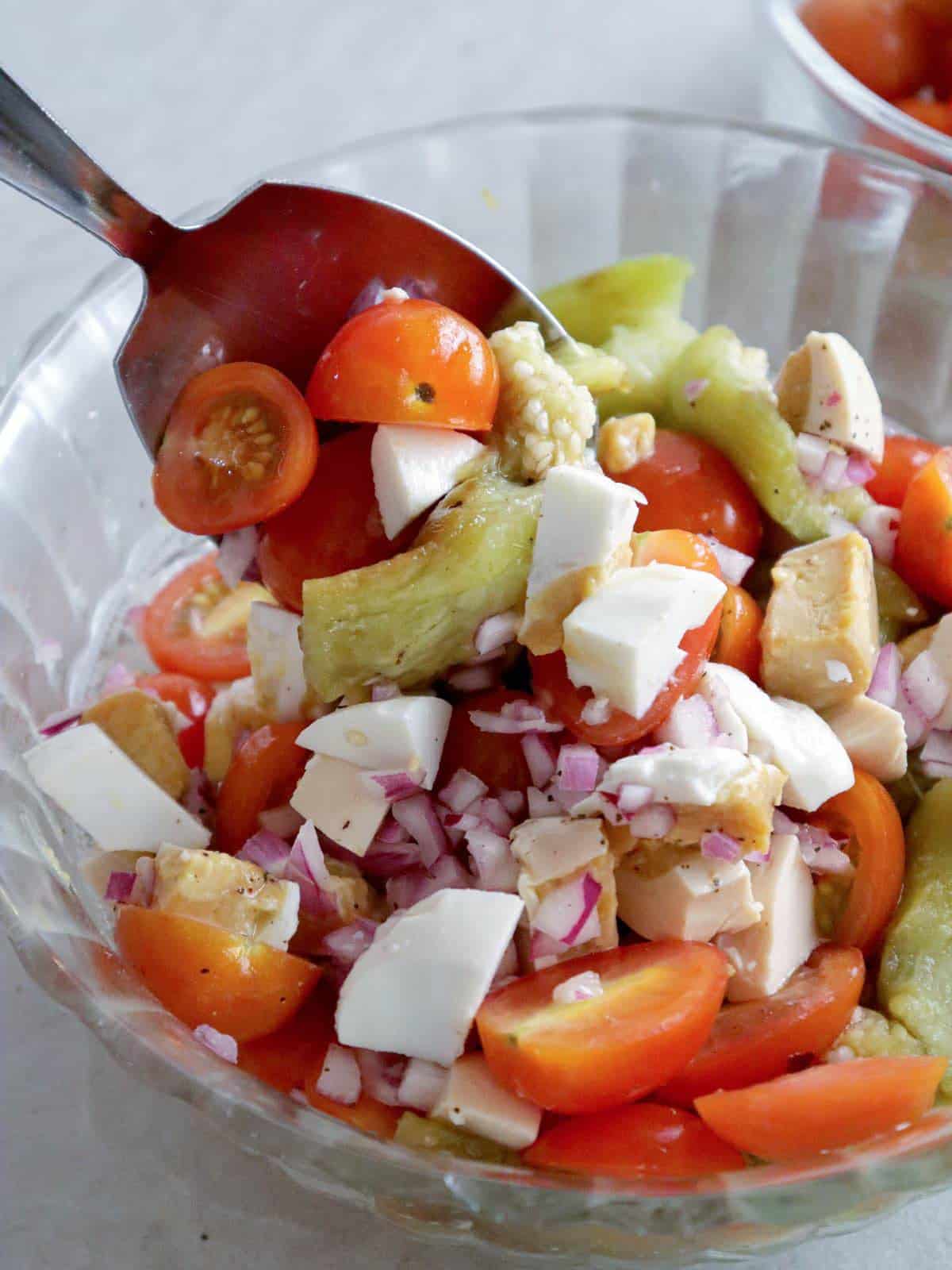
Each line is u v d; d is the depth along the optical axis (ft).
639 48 1.28
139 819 0.70
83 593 0.82
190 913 0.63
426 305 0.69
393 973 0.61
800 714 0.68
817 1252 0.64
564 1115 0.60
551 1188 0.52
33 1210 0.67
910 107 1.09
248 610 0.83
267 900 0.64
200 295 0.70
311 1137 0.53
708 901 0.63
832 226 0.91
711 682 0.66
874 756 0.68
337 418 0.68
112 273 0.80
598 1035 0.57
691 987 0.59
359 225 0.71
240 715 0.76
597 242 0.98
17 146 0.63
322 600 0.65
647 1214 0.51
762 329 0.98
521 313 0.76
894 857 0.66
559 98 1.23
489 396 0.69
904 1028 0.62
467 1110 0.59
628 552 0.67
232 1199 0.66
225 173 1.16
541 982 0.62
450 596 0.65
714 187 0.93
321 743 0.68
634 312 0.86
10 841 0.64
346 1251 0.65
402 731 0.66
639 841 0.64
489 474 0.69
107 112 1.22
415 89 1.24
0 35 1.30
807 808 0.66
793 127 0.95
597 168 0.94
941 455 0.76
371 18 1.32
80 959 0.61
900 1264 0.63
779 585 0.71
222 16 1.32
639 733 0.64
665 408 0.83
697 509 0.76
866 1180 0.51
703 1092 0.61
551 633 0.65
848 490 0.78
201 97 1.24
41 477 0.77
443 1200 0.52
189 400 0.71
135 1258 0.65
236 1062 0.62
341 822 0.68
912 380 0.94
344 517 0.70
